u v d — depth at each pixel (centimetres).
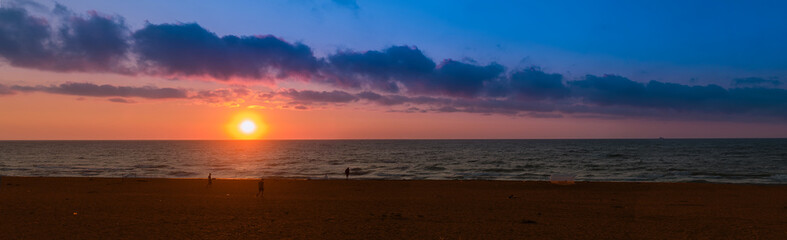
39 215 2009
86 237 1570
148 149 18350
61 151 15750
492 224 1867
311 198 2866
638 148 16700
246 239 1577
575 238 1612
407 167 7712
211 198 2795
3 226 1738
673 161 8981
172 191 3338
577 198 2881
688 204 2573
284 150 17212
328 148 19600
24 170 6869
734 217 2084
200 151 16150
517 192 3272
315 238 1595
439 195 3089
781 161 8712
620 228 1791
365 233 1680
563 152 13688
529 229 1766
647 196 3002
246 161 9775
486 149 16800
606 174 6053
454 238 1602
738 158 9856
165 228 1747
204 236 1614
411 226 1817
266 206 2405
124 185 3766
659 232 1714
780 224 1878
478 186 3744
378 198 2880
